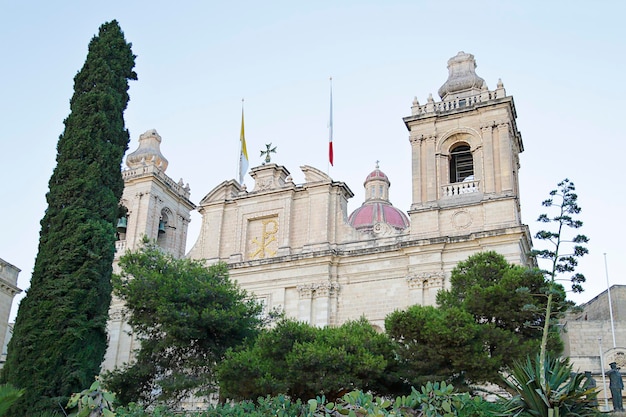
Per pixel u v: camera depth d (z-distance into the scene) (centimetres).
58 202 2628
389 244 4084
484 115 4188
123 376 3003
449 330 2386
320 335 2564
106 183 2734
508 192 3916
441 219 4025
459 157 4409
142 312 3092
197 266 3397
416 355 2456
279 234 4403
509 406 1964
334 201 4372
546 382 1905
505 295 2586
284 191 4488
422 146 4294
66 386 2300
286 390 2389
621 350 3950
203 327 3025
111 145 2800
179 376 2930
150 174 4878
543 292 2511
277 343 2552
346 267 4147
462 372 2477
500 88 4234
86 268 2483
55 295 2433
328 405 1969
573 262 2105
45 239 2572
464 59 4641
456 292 2809
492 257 2856
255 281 4309
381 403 1972
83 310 2436
